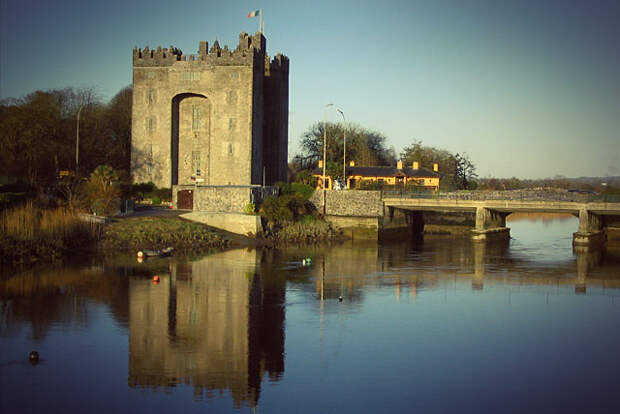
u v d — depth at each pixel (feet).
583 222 260.62
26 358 94.99
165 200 296.30
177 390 84.33
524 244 273.75
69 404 79.30
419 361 98.48
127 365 93.15
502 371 94.84
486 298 146.92
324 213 286.87
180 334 109.29
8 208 193.47
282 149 343.67
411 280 168.66
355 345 105.81
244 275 167.02
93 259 181.47
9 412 76.74
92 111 360.07
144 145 309.42
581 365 98.22
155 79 309.01
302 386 86.69
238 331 112.37
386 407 80.53
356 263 197.88
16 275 154.61
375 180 378.94
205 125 312.50
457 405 81.61
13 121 261.65
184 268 173.17
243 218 239.71
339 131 474.49
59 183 235.81
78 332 108.58
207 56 305.53
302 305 133.90
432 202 282.77
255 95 309.01
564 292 155.33
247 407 79.46
